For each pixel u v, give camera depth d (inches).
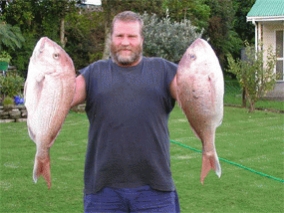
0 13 638.5
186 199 242.5
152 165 133.9
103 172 134.6
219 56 954.1
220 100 120.6
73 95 124.0
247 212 226.1
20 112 499.8
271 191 257.0
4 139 394.3
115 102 132.4
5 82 499.8
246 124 475.2
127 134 132.3
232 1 1031.6
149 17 610.5
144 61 136.4
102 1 561.3
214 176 282.0
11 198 243.9
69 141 383.6
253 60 566.6
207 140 124.3
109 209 135.8
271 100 679.7
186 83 120.7
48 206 233.3
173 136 407.5
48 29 651.5
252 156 337.4
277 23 696.4
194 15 800.9
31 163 315.0
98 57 646.5
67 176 283.9
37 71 120.4
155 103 133.1
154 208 135.3
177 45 605.0
